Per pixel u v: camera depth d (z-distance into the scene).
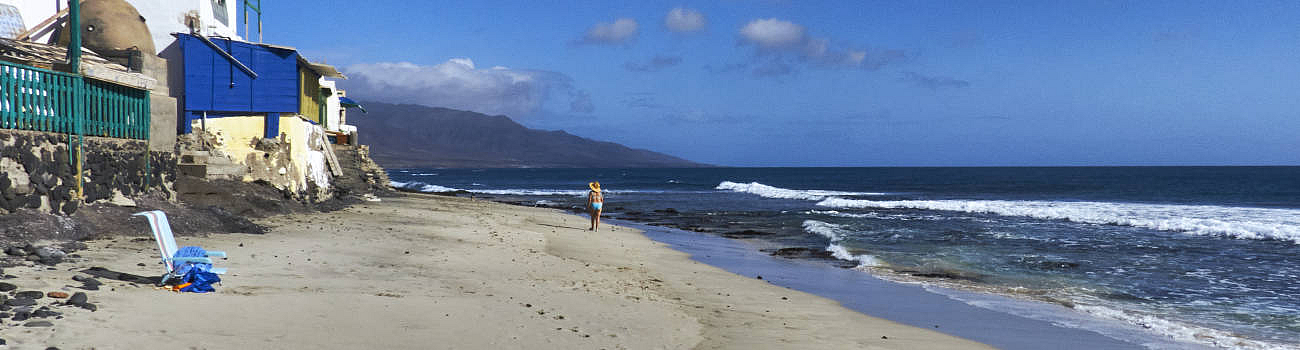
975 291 12.96
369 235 15.34
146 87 14.70
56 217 11.12
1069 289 13.27
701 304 10.27
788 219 32.19
